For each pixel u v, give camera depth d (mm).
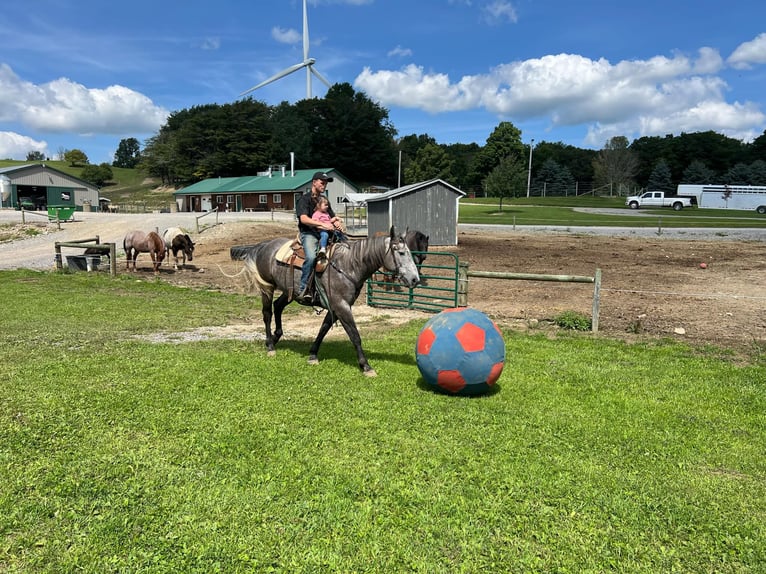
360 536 3350
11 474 4039
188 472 4137
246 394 5918
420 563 3105
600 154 96438
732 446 4711
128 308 11977
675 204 57250
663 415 5430
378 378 6602
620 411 5539
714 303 11969
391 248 6602
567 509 3688
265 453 4477
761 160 91000
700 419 5340
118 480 4012
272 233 31312
